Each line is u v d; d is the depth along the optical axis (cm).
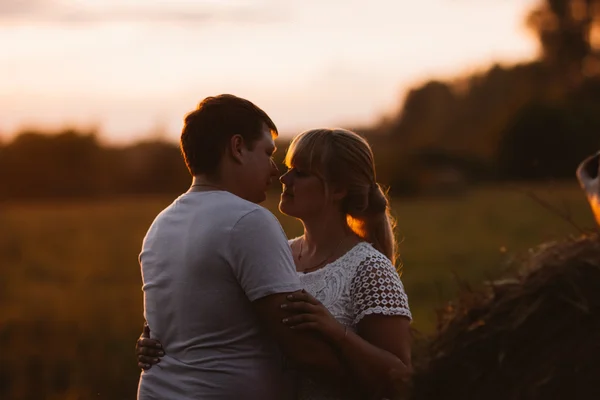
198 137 261
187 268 247
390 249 300
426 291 1127
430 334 192
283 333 242
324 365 247
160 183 6094
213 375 245
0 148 5903
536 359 165
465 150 6569
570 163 5359
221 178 261
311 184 289
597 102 6638
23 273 1616
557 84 7181
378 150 5500
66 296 1278
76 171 6006
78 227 2869
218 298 244
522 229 2017
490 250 1647
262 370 248
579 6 7175
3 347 845
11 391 674
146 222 3044
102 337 899
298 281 248
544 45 7300
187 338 248
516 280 182
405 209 3303
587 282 168
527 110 5559
